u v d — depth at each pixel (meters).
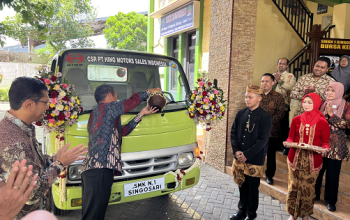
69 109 2.65
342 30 6.80
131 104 2.58
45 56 18.91
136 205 3.87
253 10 5.07
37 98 1.62
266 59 7.16
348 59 5.06
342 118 3.49
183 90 3.83
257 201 3.24
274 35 7.18
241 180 3.31
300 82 4.37
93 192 2.40
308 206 3.03
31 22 4.66
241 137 3.30
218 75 5.36
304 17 8.33
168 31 10.68
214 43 5.47
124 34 20.52
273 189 4.17
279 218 3.53
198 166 3.35
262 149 3.16
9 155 1.47
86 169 2.45
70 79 3.37
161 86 3.86
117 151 2.51
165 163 3.06
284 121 5.18
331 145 3.34
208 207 3.82
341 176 4.09
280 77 5.18
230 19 4.97
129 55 3.69
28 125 1.65
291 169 3.13
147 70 3.91
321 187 3.90
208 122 3.47
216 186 4.57
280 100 4.29
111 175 2.49
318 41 5.31
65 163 1.71
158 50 12.02
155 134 3.00
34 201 1.59
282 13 7.37
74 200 2.72
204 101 3.22
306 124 3.04
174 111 3.26
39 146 1.83
